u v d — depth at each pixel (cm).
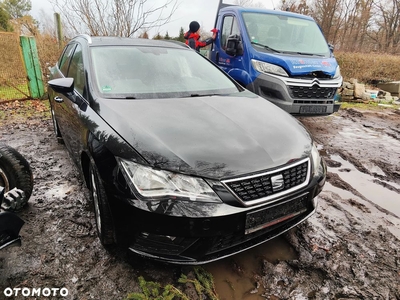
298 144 220
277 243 245
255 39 525
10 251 223
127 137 195
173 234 176
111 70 278
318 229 261
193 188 176
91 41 315
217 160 184
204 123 220
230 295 196
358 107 789
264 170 187
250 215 183
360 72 1112
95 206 236
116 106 234
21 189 266
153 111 231
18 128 523
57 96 343
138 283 199
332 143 495
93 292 193
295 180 203
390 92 1011
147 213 174
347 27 2353
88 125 227
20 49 694
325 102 507
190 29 673
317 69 490
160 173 177
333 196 320
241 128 220
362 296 195
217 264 222
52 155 406
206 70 328
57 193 307
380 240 249
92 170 225
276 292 199
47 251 225
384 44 2500
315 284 205
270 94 487
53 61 763
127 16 759
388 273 214
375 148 475
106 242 212
